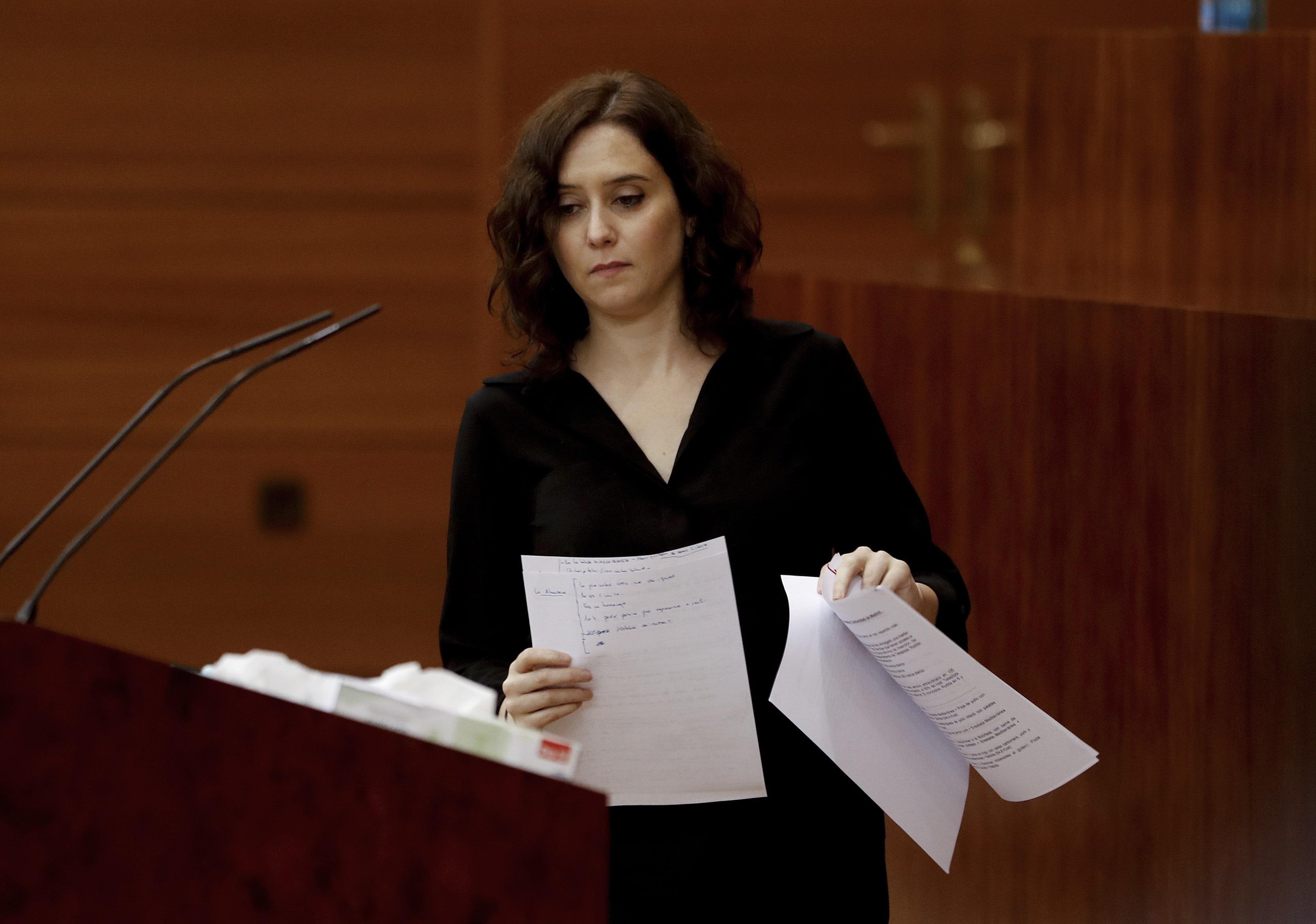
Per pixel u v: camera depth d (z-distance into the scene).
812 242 16.12
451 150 15.57
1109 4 15.70
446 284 15.70
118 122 15.35
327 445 15.71
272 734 3.23
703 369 5.25
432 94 15.52
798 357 5.23
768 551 5.00
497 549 5.26
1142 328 5.89
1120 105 7.67
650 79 5.20
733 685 4.80
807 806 4.98
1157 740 5.87
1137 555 5.96
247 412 15.62
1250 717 5.33
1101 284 7.13
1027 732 4.36
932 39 15.88
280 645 15.73
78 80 15.29
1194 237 7.39
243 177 15.50
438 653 15.80
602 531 4.99
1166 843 5.82
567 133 5.01
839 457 5.30
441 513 15.80
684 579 4.76
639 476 5.04
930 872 7.67
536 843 3.16
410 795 3.20
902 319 7.77
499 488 5.25
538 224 5.11
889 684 4.84
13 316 15.45
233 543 15.66
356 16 15.41
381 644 15.81
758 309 9.34
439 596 15.81
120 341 15.52
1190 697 5.66
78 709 3.24
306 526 15.73
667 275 5.09
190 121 15.41
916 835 4.71
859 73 15.91
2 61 15.21
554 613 4.79
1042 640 6.66
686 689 4.81
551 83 15.60
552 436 5.17
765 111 15.93
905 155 16.02
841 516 5.38
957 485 7.33
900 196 16.06
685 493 5.01
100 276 15.48
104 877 3.24
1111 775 6.18
